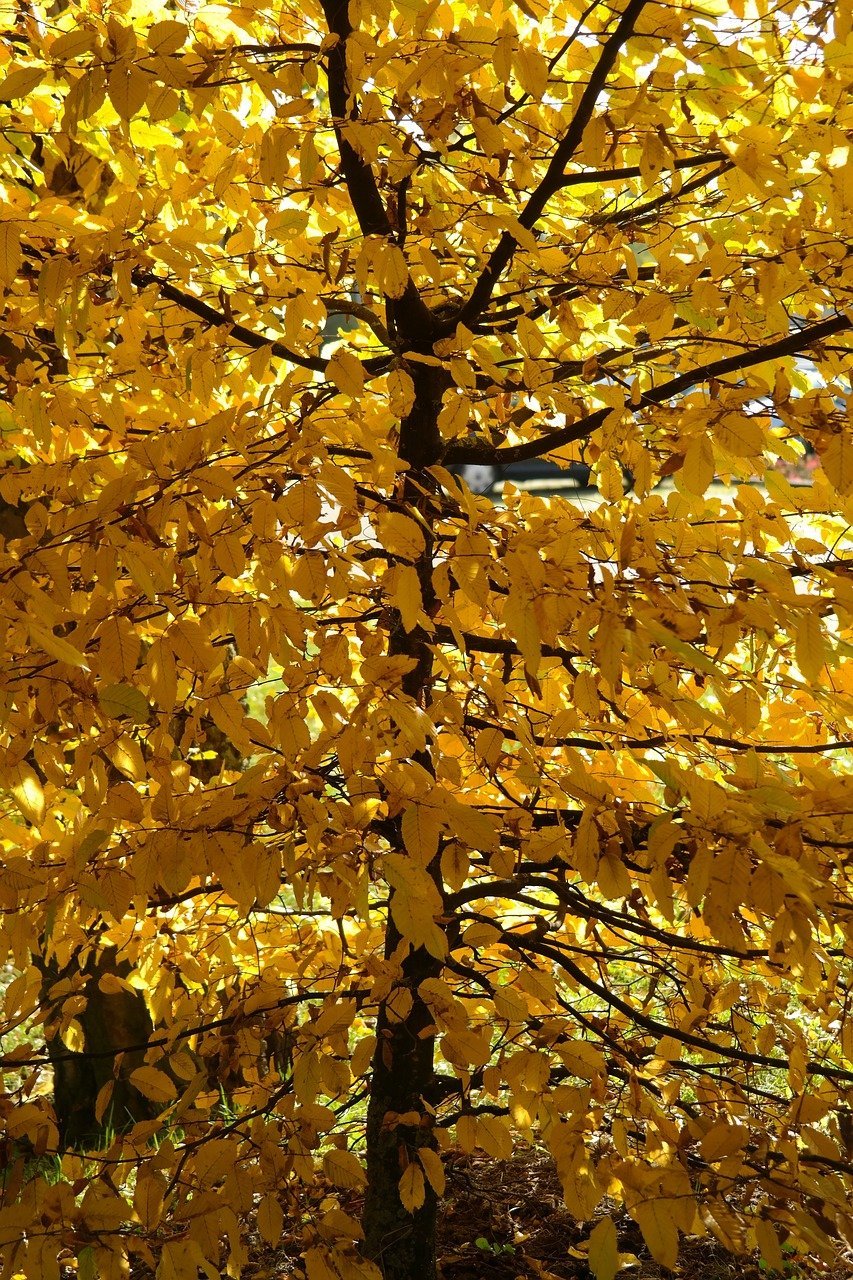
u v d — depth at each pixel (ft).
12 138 11.62
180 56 9.86
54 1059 10.89
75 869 9.43
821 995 10.92
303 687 9.71
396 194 11.31
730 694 9.46
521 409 11.73
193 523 9.25
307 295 10.22
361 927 12.42
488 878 13.08
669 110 11.06
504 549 9.57
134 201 10.24
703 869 8.68
